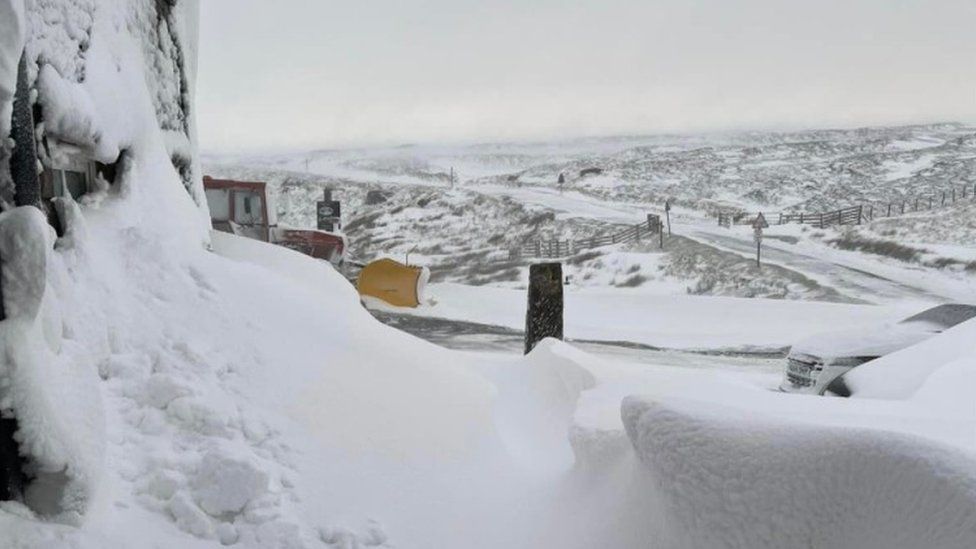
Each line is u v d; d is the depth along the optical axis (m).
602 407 3.59
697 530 2.05
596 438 3.12
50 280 3.26
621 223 48.97
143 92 5.48
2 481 2.61
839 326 17.53
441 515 3.37
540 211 55.09
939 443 1.87
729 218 52.78
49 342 2.96
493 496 3.57
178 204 5.48
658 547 2.17
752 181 80.38
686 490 2.09
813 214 49.59
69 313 3.38
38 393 2.66
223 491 3.09
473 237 52.16
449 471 3.74
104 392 3.48
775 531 1.94
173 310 4.13
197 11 7.80
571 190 80.38
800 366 8.01
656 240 36.44
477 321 18.30
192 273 4.54
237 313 4.33
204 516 2.99
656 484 2.20
